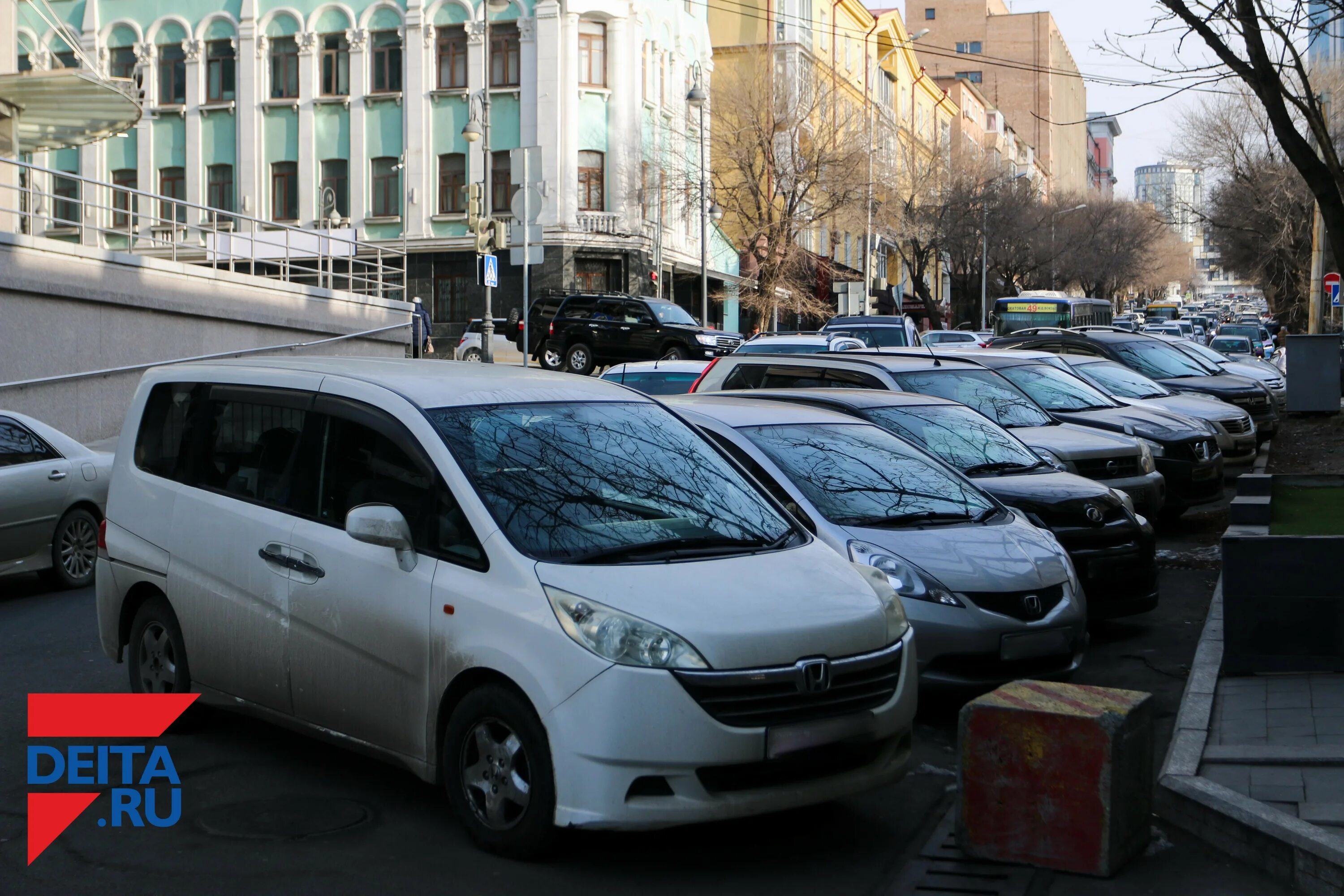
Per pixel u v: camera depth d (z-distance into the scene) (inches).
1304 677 278.8
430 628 201.0
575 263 1718.8
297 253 1322.6
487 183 1424.7
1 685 300.0
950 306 2856.8
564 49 1707.7
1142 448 460.1
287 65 1803.6
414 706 204.4
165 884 184.7
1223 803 203.8
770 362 478.6
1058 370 579.2
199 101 1824.6
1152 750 205.9
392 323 1118.4
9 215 926.4
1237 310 7623.0
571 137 1711.4
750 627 189.3
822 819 217.0
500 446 216.5
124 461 269.4
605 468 220.8
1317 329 1293.1
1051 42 4756.4
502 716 191.9
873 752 202.5
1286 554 281.0
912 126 2886.3
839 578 210.5
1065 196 3198.8
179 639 249.1
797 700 190.9
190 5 1820.9
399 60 1766.7
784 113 1704.0
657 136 1795.0
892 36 2765.7
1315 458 703.7
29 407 725.3
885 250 2763.3
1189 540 510.9
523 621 190.1
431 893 181.9
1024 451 381.4
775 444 309.0
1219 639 315.3
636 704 181.5
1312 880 185.2
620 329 1235.2
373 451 221.0
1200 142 2091.5
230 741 253.8
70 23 1849.2
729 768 186.1
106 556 266.2
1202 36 490.0
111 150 1854.1
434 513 208.4
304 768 237.3
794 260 1724.9
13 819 211.5
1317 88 1647.4
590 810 182.2
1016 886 189.8
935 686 266.5
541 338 1323.8
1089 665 325.7
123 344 806.5
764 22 2180.1
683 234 1924.2
